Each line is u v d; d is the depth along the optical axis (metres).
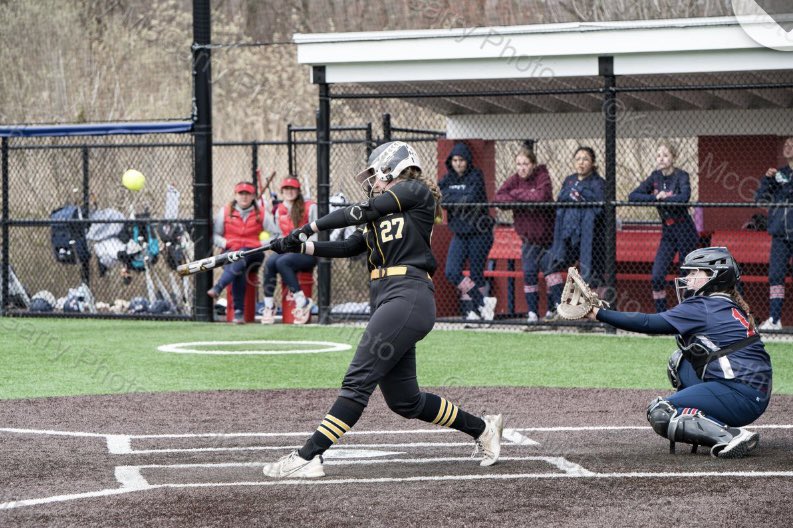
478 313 46.59
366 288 59.59
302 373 35.00
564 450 23.14
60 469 21.42
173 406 29.17
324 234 47.62
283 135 93.94
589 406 28.84
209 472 21.19
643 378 33.69
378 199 20.52
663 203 41.41
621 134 56.25
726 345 22.55
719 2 64.62
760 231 45.41
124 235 53.38
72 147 54.62
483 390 31.48
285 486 19.81
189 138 73.50
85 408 28.86
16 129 51.59
